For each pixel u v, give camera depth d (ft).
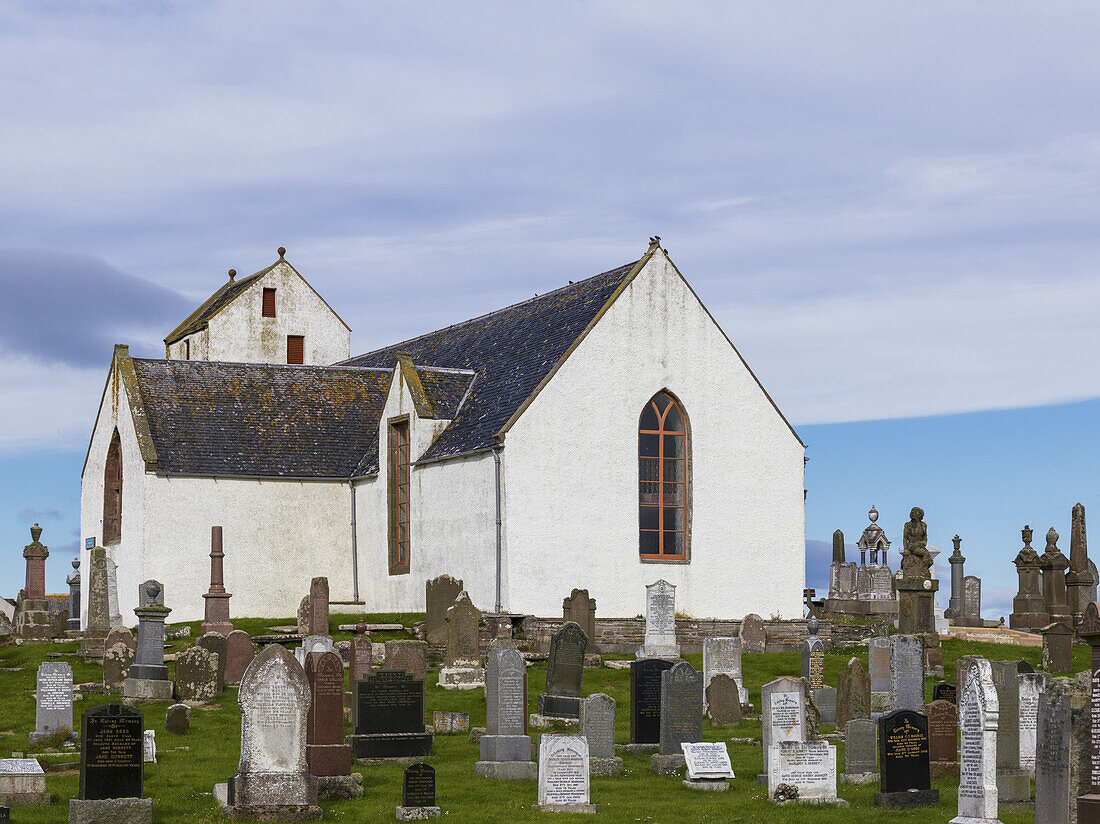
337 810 86.28
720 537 184.34
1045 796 75.77
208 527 193.67
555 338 187.01
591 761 100.01
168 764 99.86
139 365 205.67
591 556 176.96
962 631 189.88
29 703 128.26
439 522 185.98
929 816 84.99
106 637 156.25
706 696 123.34
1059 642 156.15
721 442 185.88
